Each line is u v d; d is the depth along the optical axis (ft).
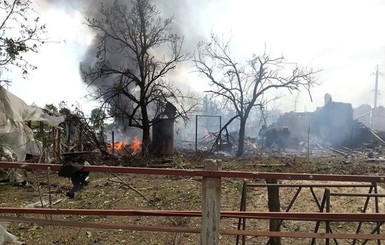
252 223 25.36
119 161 73.15
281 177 10.48
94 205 32.58
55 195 37.63
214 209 10.13
